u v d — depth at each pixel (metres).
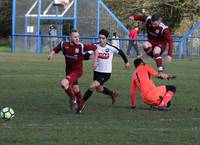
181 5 66.19
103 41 18.42
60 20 60.06
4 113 15.42
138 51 50.97
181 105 19.72
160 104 18.23
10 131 13.61
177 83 28.02
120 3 70.94
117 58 50.12
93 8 58.94
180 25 69.50
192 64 43.16
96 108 18.77
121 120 15.83
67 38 55.88
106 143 12.28
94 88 18.30
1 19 94.38
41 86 25.67
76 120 15.74
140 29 68.88
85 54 18.61
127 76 31.98
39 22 59.81
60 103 20.03
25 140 12.49
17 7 60.19
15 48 59.19
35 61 43.56
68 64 17.86
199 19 67.88
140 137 13.02
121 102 20.61
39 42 57.44
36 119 15.80
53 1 59.78
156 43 20.34
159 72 20.05
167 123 15.32
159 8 68.56
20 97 21.53
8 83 26.73
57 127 14.34
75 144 12.13
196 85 27.11
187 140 12.72
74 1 59.19
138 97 22.27
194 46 51.62
